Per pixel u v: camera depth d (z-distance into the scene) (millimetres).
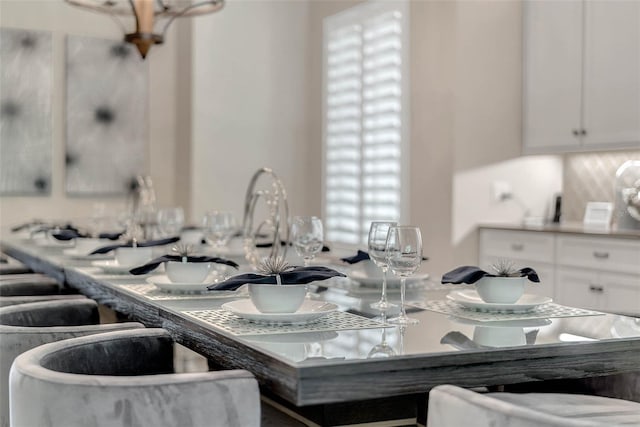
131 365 1898
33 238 4480
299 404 1338
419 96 4824
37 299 2654
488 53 4621
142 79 6027
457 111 4531
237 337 1587
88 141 5855
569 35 4395
